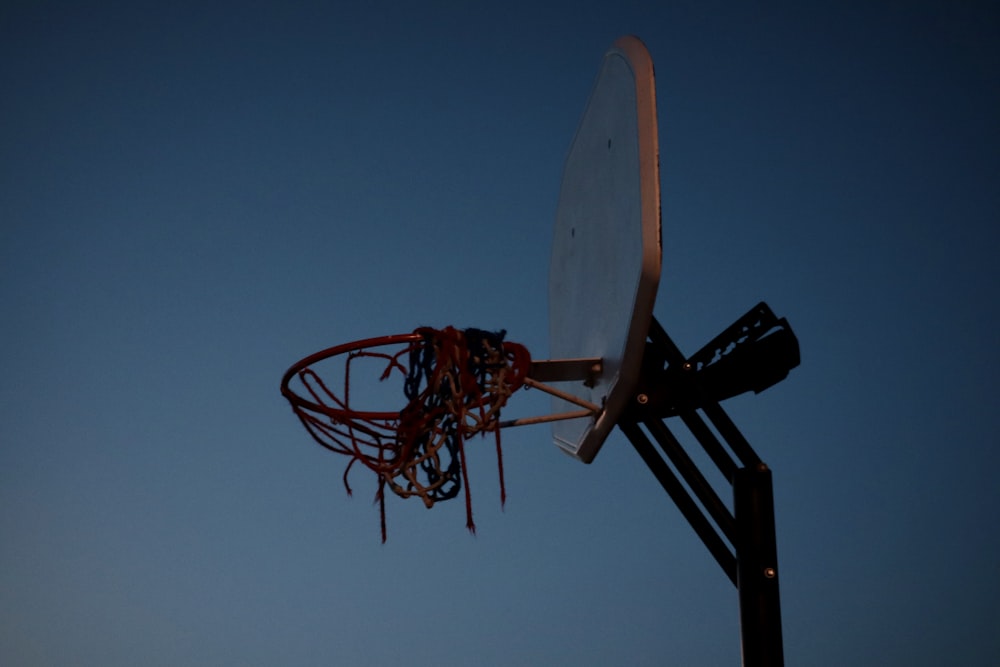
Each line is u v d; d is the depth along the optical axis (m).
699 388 2.58
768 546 2.51
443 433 2.47
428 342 2.51
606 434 2.58
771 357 2.56
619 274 2.50
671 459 2.58
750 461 2.57
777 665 2.43
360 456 2.52
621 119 2.59
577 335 2.87
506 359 2.54
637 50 2.53
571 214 3.09
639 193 2.38
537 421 2.53
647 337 2.56
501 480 2.43
